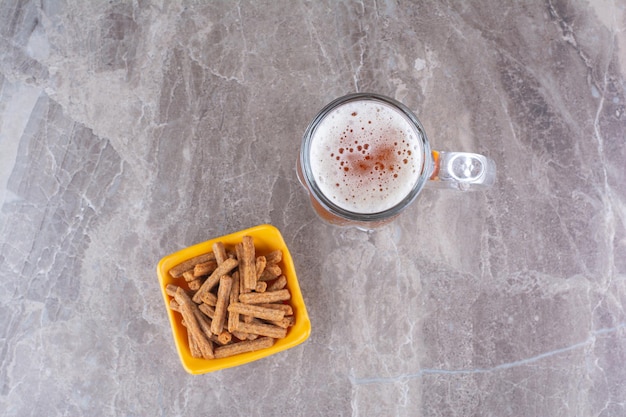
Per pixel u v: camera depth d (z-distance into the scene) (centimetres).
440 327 58
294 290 52
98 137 57
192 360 51
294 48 58
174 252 56
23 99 57
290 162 57
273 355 56
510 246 58
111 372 56
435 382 57
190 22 58
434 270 58
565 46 59
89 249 57
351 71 58
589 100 59
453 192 58
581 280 58
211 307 51
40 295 57
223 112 57
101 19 58
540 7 59
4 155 57
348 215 47
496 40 59
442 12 59
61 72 58
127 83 58
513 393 58
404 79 58
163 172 57
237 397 56
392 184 47
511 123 58
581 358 58
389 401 57
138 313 56
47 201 57
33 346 56
